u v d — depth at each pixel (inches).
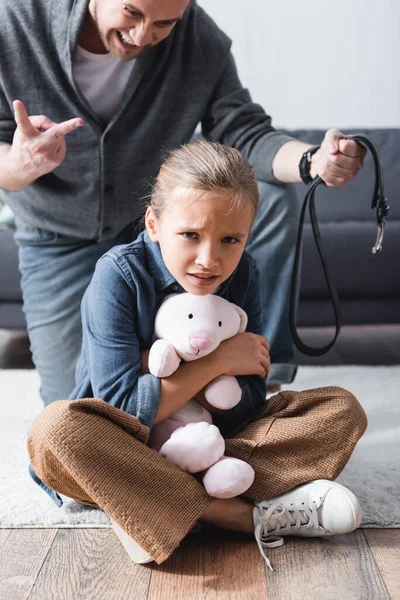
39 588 42.8
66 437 44.4
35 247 72.5
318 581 43.2
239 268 54.4
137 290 50.6
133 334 50.9
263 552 45.3
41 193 68.1
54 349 71.6
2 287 104.7
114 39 58.6
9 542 48.5
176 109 68.5
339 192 117.7
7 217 100.7
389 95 158.1
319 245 60.6
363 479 57.1
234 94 71.5
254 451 49.9
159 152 68.6
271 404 52.6
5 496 55.0
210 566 45.3
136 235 71.7
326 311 107.3
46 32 64.3
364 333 123.2
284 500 48.4
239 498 49.3
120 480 45.1
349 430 50.6
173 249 46.7
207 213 45.1
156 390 48.9
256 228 73.9
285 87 159.0
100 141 66.1
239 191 45.8
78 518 51.3
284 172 66.8
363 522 50.1
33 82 64.8
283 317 75.0
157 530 44.4
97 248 71.4
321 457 50.2
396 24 155.9
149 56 65.8
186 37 68.8
